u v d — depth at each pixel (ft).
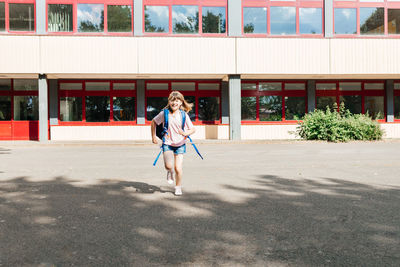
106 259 10.64
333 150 47.50
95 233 13.14
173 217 15.28
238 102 65.26
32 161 36.37
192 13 65.98
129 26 65.36
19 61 60.85
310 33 67.92
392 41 66.39
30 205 17.49
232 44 64.23
